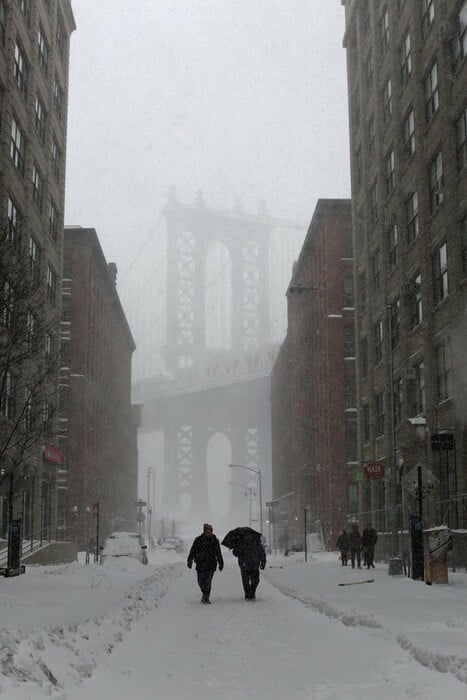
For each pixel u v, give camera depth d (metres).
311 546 64.38
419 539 21.94
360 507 45.06
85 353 69.69
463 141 29.17
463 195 28.86
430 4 33.50
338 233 67.62
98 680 7.07
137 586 19.27
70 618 10.30
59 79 48.25
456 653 7.71
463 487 27.25
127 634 10.43
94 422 76.00
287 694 6.77
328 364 65.25
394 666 7.82
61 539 63.66
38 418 29.39
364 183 45.84
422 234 33.16
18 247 30.20
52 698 5.89
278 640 10.08
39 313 27.95
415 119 34.38
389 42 39.69
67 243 71.75
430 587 18.45
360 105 47.00
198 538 16.38
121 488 104.19
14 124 36.97
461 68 29.14
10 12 35.59
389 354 29.06
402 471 35.41
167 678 7.59
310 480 79.69
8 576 21.27
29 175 38.75
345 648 9.25
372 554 31.08
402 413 36.22
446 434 27.34
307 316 80.50
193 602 16.45
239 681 7.42
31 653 6.84
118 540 39.56
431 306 32.38
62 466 66.25
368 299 44.34
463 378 28.11
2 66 34.38
